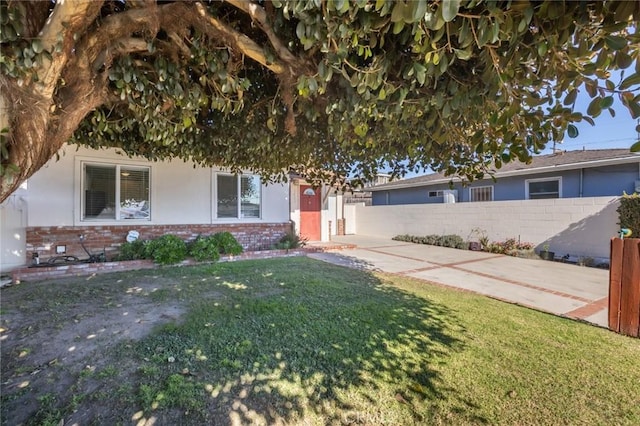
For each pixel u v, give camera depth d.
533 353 3.12
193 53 2.15
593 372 2.79
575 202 8.98
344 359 2.93
